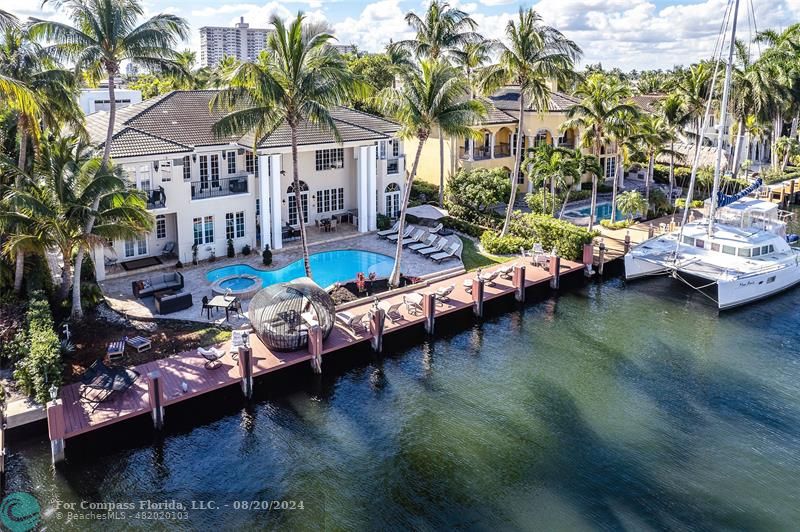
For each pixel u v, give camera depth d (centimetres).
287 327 2544
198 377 2370
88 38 2659
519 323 3164
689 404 2430
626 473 2014
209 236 3738
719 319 3238
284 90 2916
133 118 3775
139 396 2236
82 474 1975
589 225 4338
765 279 3431
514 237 4141
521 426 2266
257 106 2938
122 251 3581
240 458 2077
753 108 5722
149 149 3375
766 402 2447
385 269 3653
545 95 4038
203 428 2231
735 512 1842
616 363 2753
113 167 2859
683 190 5903
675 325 3162
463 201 4716
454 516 1816
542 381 2591
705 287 3525
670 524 1792
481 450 2123
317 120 2928
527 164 4700
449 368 2694
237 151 3847
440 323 3088
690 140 6116
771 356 2830
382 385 2544
